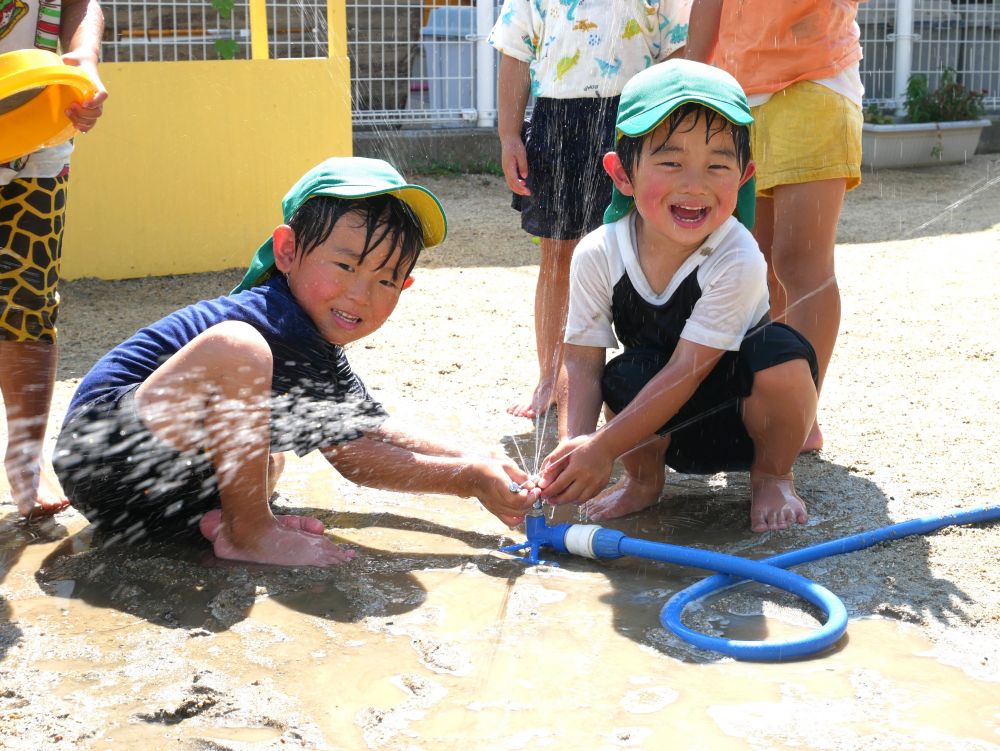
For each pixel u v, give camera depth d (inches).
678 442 113.4
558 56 149.6
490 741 71.1
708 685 78.1
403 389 158.6
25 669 80.4
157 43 284.7
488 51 377.1
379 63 359.9
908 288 225.8
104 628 87.2
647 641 85.1
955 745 70.3
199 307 105.5
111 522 105.5
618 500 114.9
